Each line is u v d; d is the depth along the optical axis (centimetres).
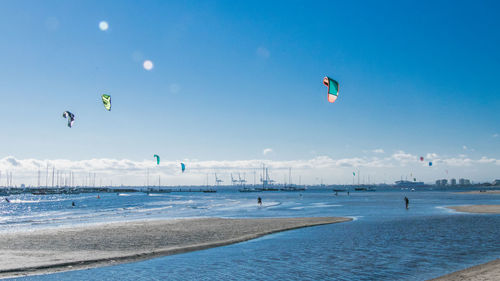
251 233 2653
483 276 1151
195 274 1366
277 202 9881
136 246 2119
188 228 3042
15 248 2059
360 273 1346
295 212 5406
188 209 7044
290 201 10562
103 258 1689
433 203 8100
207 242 2222
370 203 8412
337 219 3822
